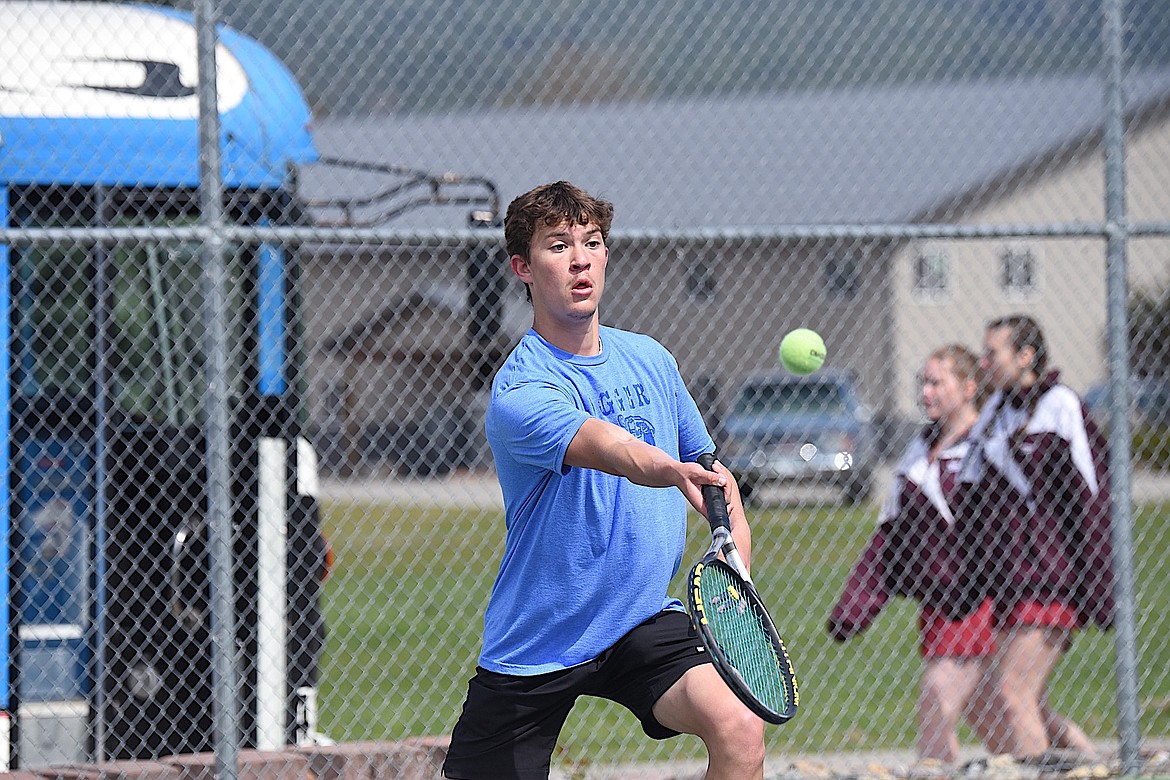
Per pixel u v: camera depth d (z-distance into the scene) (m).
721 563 13.53
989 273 99.75
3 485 21.48
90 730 22.09
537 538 14.55
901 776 22.83
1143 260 66.25
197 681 23.09
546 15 28.95
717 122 37.19
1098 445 22.91
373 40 26.09
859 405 74.38
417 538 54.25
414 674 33.19
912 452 23.67
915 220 78.00
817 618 40.88
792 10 31.53
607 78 33.41
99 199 22.72
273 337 24.09
